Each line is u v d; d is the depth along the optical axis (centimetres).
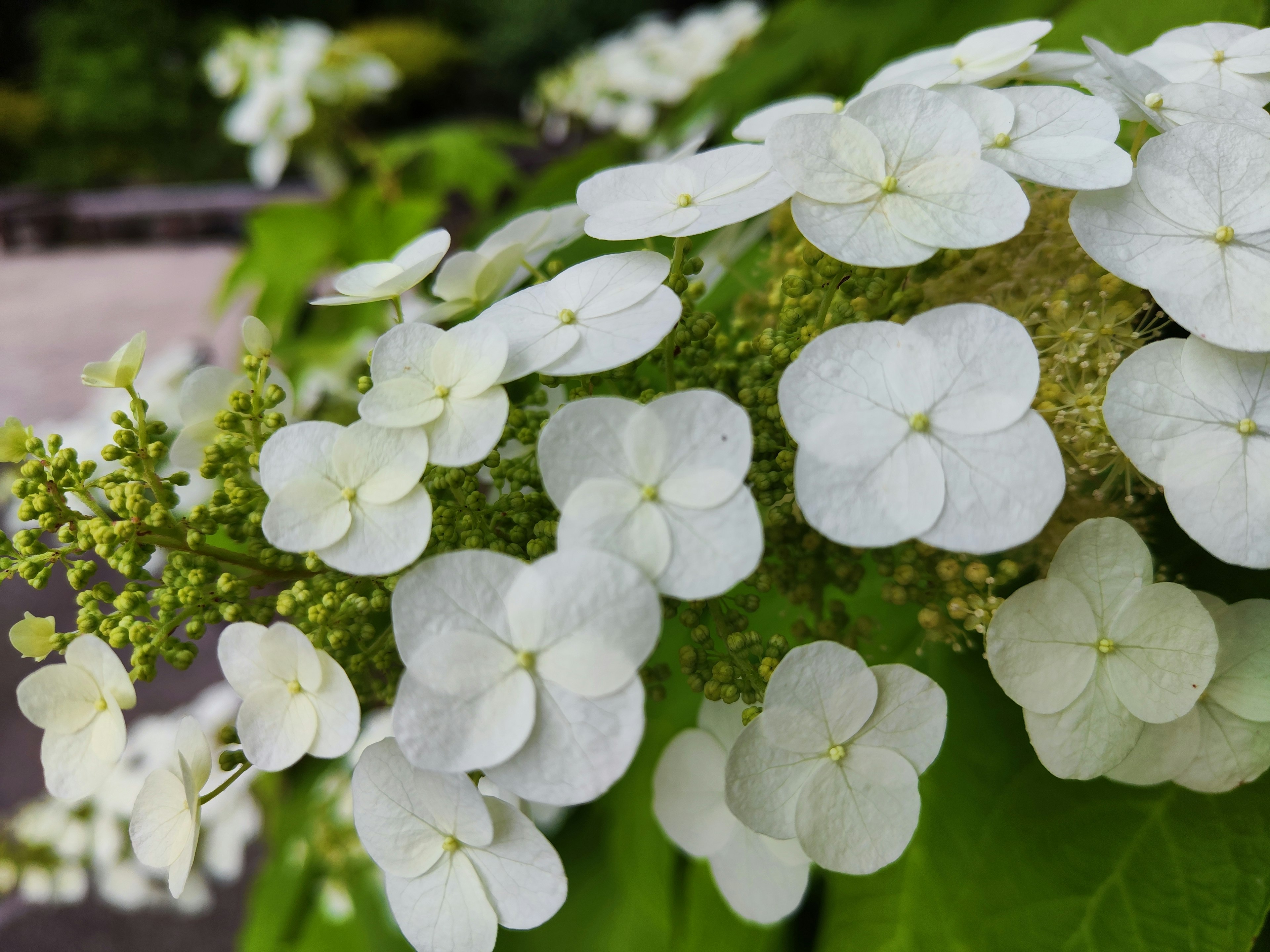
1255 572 27
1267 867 26
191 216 138
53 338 109
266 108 73
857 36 45
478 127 75
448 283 27
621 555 23
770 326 28
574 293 25
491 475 25
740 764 24
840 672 24
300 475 24
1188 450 23
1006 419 23
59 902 74
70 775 25
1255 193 24
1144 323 26
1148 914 26
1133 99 25
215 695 63
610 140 66
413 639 23
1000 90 25
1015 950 27
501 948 35
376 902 46
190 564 25
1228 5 30
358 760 24
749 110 49
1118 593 24
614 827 34
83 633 25
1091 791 27
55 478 25
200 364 66
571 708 23
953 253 26
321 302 26
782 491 25
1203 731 25
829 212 24
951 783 28
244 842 62
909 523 23
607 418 23
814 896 31
